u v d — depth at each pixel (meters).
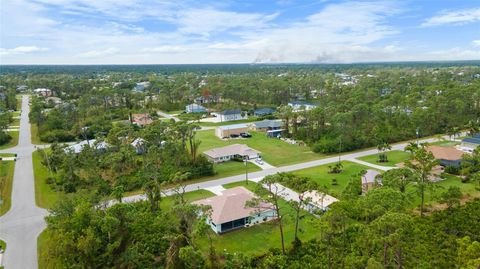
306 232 48.75
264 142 101.81
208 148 94.38
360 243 39.88
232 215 50.28
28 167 78.94
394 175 51.44
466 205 52.78
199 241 46.94
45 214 55.25
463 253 30.31
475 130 98.38
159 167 70.88
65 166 70.00
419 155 54.84
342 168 75.75
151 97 166.62
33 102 152.38
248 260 39.53
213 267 36.53
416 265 35.41
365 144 94.19
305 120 109.62
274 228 50.53
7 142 102.19
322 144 90.56
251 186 66.44
